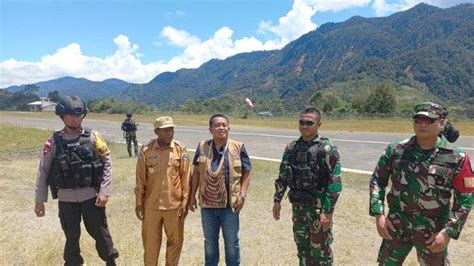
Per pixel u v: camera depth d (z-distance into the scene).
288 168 3.93
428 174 3.08
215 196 4.14
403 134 23.08
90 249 5.29
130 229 6.54
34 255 5.07
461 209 3.02
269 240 6.20
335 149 3.78
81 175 3.97
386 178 3.44
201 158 4.24
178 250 4.33
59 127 34.25
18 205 7.94
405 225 3.27
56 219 7.11
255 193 9.26
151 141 4.30
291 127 30.73
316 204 3.82
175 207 4.20
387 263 3.39
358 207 7.95
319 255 3.90
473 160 13.30
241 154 4.26
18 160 15.45
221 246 5.87
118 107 88.06
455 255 5.59
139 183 4.25
